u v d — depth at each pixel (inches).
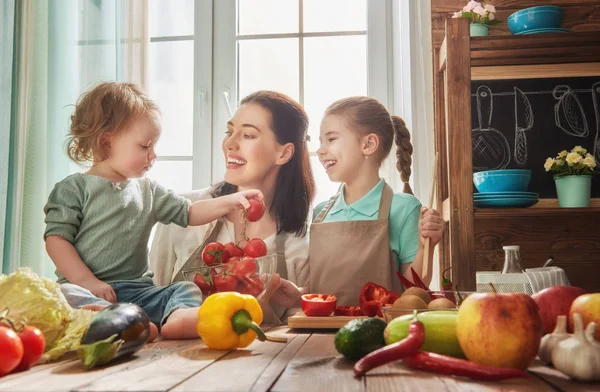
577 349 29.0
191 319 46.1
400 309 41.6
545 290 38.0
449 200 64.8
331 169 66.7
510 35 65.6
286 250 65.2
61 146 75.5
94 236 58.0
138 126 60.7
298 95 80.7
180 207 62.5
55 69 76.0
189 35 81.4
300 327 49.0
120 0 74.9
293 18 81.5
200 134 79.8
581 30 76.0
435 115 73.3
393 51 78.2
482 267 73.9
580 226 73.0
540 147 73.6
